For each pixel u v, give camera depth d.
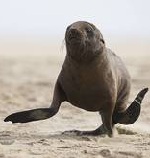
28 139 36.38
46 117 35.81
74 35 33.88
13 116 35.62
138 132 39.94
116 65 38.50
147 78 81.38
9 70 106.44
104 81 35.91
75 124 44.69
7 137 37.03
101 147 33.72
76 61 34.94
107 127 37.41
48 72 103.81
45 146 33.75
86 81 35.56
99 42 35.31
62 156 31.02
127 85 39.53
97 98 36.22
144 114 49.09
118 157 31.16
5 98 60.06
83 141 35.78
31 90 70.44
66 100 37.47
